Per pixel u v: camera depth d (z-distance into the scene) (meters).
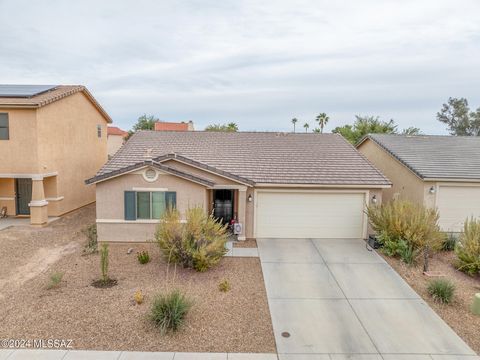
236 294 9.93
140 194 14.27
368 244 14.94
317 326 8.34
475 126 59.00
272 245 14.84
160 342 7.45
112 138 56.06
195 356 7.01
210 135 21.38
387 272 11.86
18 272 11.65
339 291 10.32
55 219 19.62
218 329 8.02
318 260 12.98
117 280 10.80
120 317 8.40
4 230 17.20
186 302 8.45
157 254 13.32
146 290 10.02
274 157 17.92
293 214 15.92
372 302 9.66
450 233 15.77
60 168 20.25
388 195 20.44
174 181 14.21
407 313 9.07
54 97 18.97
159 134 21.28
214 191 17.09
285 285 10.67
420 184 17.16
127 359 6.85
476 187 17.05
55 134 19.61
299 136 21.80
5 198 20.28
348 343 7.67
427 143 21.41
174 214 12.25
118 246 14.30
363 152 24.84
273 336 7.85
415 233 13.14
